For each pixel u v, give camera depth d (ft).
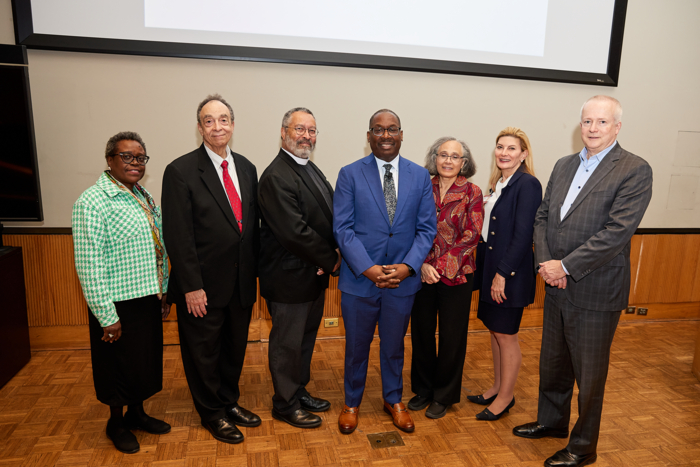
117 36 8.43
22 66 7.84
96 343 5.82
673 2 10.52
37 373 8.28
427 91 9.89
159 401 7.41
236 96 9.18
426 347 7.15
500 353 7.07
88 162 8.89
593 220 5.54
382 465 5.92
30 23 8.12
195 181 5.97
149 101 8.88
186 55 8.63
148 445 6.22
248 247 6.37
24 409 7.07
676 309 11.84
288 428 6.71
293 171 6.29
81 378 8.13
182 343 6.29
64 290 9.18
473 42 9.77
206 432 6.57
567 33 10.12
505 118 10.32
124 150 5.63
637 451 6.32
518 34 9.92
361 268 5.95
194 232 6.04
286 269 6.30
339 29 9.21
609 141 5.53
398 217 6.19
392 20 9.37
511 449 6.31
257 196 6.66
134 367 5.92
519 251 6.40
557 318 6.04
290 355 6.54
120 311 5.73
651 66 10.71
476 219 6.61
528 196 6.42
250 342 9.96
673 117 11.02
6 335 7.91
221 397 6.72
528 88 10.29
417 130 10.02
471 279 6.77
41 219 8.41
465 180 6.79
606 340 5.64
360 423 6.87
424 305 6.97
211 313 6.15
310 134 6.27
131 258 5.71
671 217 11.46
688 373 8.82
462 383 8.30
